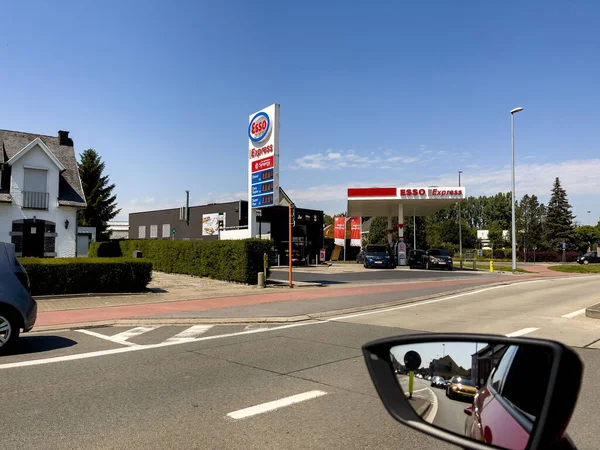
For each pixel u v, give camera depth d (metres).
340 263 46.19
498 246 83.06
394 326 10.51
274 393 5.60
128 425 4.55
